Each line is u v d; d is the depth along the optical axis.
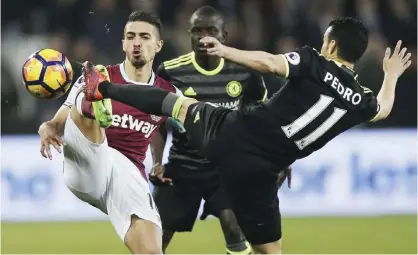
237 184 21.95
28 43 47.91
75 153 22.42
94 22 48.03
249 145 21.33
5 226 41.06
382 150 44.78
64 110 22.80
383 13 50.53
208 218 44.16
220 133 21.36
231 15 49.91
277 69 20.52
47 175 42.84
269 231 23.30
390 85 23.64
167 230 26.97
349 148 44.47
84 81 21.16
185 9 49.22
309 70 20.98
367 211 44.50
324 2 50.66
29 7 50.44
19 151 42.75
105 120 21.27
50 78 21.61
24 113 46.03
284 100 21.19
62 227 40.84
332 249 35.22
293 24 49.28
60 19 49.00
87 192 23.38
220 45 20.11
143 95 21.30
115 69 23.97
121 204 22.62
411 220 42.69
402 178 44.94
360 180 44.50
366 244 36.31
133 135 23.67
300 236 38.28
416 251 34.78
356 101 21.75
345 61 22.14
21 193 42.66
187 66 26.50
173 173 26.73
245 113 21.44
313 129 21.42
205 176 26.58
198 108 21.58
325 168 44.28
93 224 41.78
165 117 24.08
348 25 22.08
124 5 48.94
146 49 23.59
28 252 34.44
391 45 50.03
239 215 23.16
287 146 21.44
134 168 23.34
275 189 22.70
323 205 44.22
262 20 50.09
